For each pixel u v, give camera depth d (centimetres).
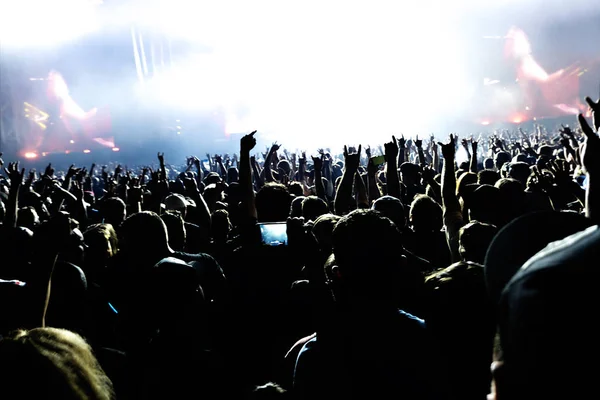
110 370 221
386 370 147
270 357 265
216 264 285
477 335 143
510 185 316
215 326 277
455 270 153
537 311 69
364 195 452
